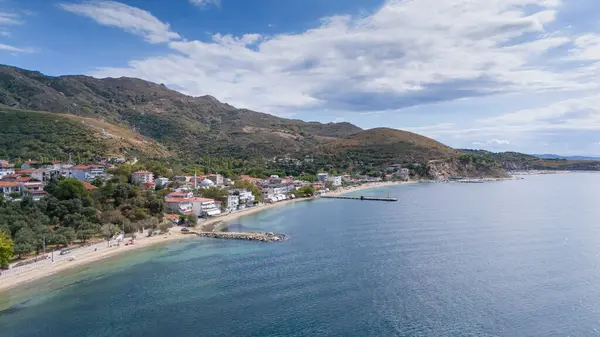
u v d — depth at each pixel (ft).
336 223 574.15
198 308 273.33
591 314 262.67
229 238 475.72
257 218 638.12
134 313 266.16
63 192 503.20
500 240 450.30
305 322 254.06
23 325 249.96
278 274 339.77
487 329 245.04
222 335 238.48
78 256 390.21
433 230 508.12
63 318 258.98
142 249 426.10
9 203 448.65
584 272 338.75
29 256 381.60
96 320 256.32
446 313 265.54
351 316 262.06
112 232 452.76
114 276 336.49
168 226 513.86
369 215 644.69
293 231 519.60
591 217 602.85
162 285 315.37
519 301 282.36
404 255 391.86
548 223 552.41
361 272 342.85
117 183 618.85
